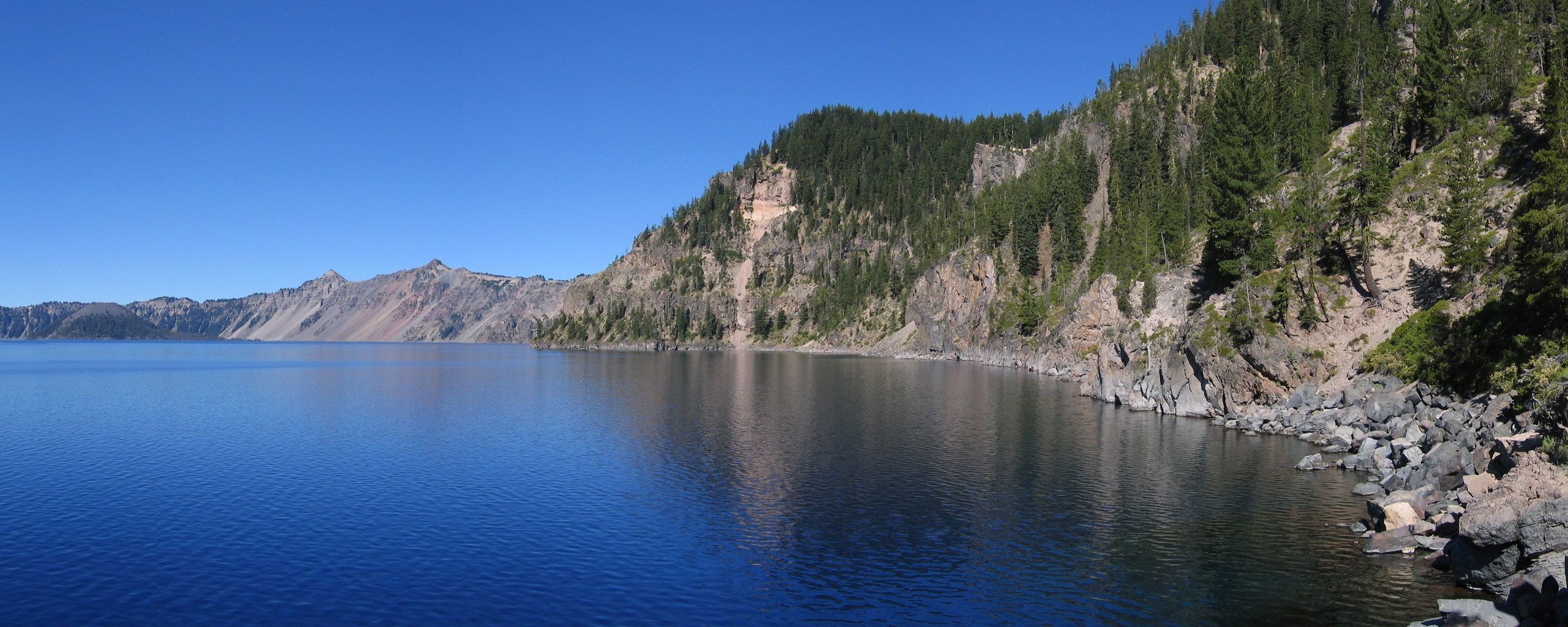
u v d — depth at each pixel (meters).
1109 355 99.31
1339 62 153.62
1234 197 90.88
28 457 59.97
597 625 28.31
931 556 35.41
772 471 53.16
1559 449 30.92
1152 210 161.75
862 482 49.78
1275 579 31.45
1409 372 60.59
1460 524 29.08
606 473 52.91
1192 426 72.62
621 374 162.62
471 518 41.75
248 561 34.97
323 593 31.27
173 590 31.47
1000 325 196.62
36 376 166.12
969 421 78.12
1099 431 69.94
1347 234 78.69
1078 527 39.34
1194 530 38.34
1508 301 55.94
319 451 62.16
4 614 29.02
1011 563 34.28
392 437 69.75
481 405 97.94
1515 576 26.97
